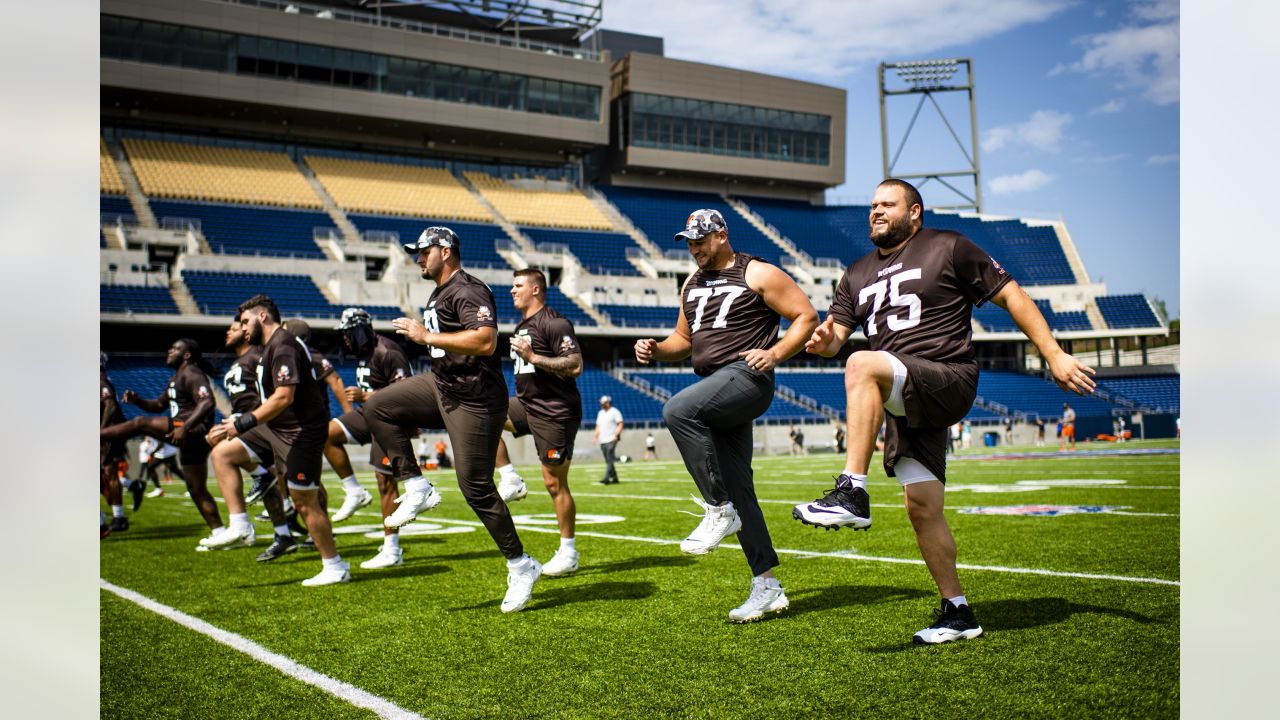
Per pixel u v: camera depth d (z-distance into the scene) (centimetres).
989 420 3070
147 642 367
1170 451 2045
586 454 2653
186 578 543
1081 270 3916
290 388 471
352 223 3053
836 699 256
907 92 4319
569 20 3622
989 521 689
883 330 324
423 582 499
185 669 322
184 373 747
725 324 371
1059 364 293
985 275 309
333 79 3100
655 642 335
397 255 2884
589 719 249
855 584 437
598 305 3133
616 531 735
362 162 3438
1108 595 381
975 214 4222
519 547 412
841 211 4159
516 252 3173
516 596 406
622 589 451
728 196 4094
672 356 422
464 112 3316
